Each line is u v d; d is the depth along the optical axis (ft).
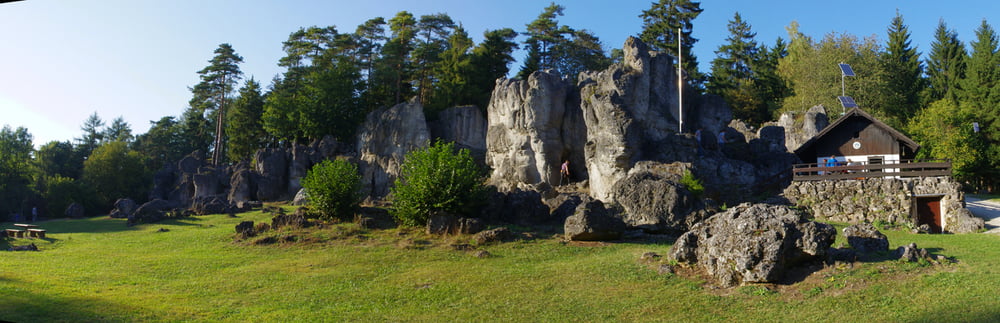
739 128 171.12
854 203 98.07
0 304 48.08
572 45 255.50
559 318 45.06
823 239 50.21
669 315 44.09
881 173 99.66
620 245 75.25
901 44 243.81
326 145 201.67
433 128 198.49
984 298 41.45
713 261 52.85
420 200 89.81
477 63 213.25
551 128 155.84
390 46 223.51
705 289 49.73
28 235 104.32
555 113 156.46
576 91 161.99
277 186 192.34
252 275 63.82
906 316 39.50
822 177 103.71
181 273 65.67
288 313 47.83
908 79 228.43
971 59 198.90
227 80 261.24
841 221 97.35
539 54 246.47
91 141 343.67
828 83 209.67
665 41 238.68
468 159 97.04
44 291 54.29
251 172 193.36
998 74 184.55
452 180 90.94
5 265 69.15
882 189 97.04
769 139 155.63
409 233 87.40
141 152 308.81
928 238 76.54
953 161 158.81
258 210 146.92
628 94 142.51
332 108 212.84
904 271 49.03
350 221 97.71
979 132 173.27
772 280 48.14
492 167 167.84
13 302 48.98
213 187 197.57
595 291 52.13
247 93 251.60
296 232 89.66
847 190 100.01
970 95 187.52
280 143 249.14
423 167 92.89
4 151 237.86
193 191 203.10
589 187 136.56
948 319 38.22
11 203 181.37
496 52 223.71
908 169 113.09
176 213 134.82
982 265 51.34
